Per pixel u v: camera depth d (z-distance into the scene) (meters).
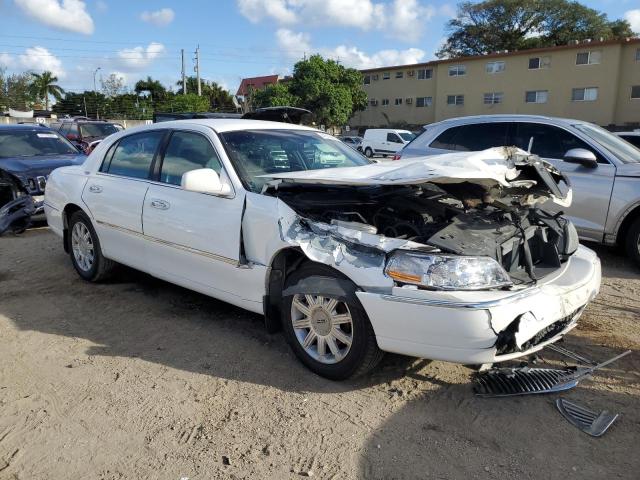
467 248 2.96
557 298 3.07
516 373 3.37
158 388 3.30
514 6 50.94
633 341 3.94
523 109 39.31
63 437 2.82
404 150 7.55
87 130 19.25
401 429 2.87
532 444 2.73
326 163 4.46
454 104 42.91
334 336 3.28
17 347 3.86
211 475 2.53
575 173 6.02
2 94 55.19
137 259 4.61
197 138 4.23
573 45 36.19
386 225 3.45
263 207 3.53
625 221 5.85
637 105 35.09
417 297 2.86
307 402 3.13
